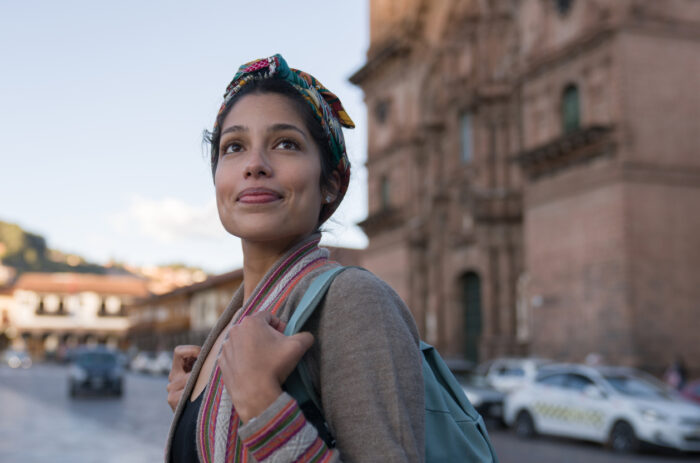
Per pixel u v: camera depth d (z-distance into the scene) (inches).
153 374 2197.3
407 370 47.4
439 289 1497.3
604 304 1005.2
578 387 617.0
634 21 1015.6
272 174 55.8
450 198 1462.8
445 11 1523.1
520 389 682.2
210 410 52.0
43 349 3902.6
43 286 3873.0
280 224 55.8
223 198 58.0
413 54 1659.7
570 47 1080.8
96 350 1205.1
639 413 546.9
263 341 47.1
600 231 1021.8
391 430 45.2
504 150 1344.7
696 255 1005.8
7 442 532.7
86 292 3895.2
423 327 1562.5
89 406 932.6
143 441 555.5
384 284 52.0
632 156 994.7
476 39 1414.9
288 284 54.7
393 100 1727.4
